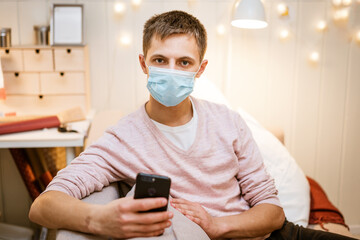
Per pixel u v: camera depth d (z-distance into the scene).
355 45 2.15
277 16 2.06
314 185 1.81
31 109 1.85
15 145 1.57
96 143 1.16
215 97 1.75
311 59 2.14
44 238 1.87
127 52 2.03
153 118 1.19
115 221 0.86
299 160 2.28
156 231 0.89
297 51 2.12
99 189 1.08
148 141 1.16
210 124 1.22
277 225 1.19
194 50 1.13
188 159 1.17
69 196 0.97
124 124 1.20
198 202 1.16
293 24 2.08
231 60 2.09
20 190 2.12
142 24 2.01
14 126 1.64
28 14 1.92
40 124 1.70
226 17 2.04
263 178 1.25
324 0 2.07
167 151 1.16
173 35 1.10
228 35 2.04
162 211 0.88
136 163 1.13
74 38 1.85
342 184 2.33
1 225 1.87
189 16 1.17
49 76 1.83
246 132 1.29
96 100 2.06
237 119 1.29
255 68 2.11
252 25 1.80
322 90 2.19
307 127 2.23
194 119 1.21
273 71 2.13
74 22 1.85
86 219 0.90
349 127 2.26
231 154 1.22
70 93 1.86
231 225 1.10
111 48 2.01
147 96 2.07
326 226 1.50
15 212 2.14
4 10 1.90
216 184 1.18
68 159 1.67
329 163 2.30
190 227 0.97
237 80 2.12
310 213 1.59
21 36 1.94
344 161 2.30
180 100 1.13
